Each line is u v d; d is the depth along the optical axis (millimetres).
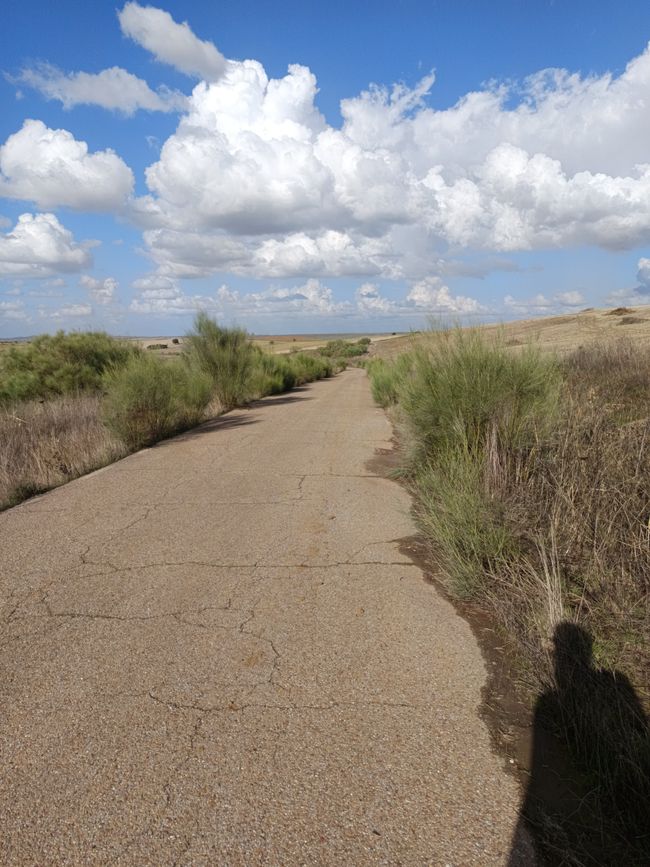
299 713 2801
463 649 3430
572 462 4754
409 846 2043
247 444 10594
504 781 2371
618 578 3529
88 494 7012
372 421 13852
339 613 3881
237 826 2123
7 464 7879
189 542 5277
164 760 2467
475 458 5863
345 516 6105
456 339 7316
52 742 2586
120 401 10477
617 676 2934
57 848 2029
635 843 2072
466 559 4344
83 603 4016
